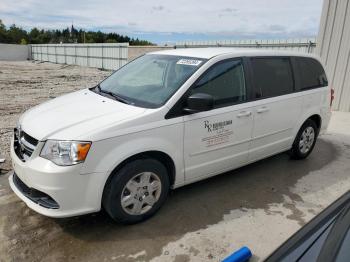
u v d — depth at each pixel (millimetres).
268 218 3572
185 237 3176
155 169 3281
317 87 5113
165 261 2846
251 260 2906
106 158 2910
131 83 3949
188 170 3568
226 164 3955
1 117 8055
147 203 3344
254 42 15469
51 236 3121
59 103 3719
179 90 3391
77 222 3346
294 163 5184
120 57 30156
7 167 4664
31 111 3666
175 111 3326
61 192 2809
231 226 3393
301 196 4109
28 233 3158
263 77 4254
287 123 4637
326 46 8992
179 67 3770
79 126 2969
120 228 3268
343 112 8961
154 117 3184
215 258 2912
